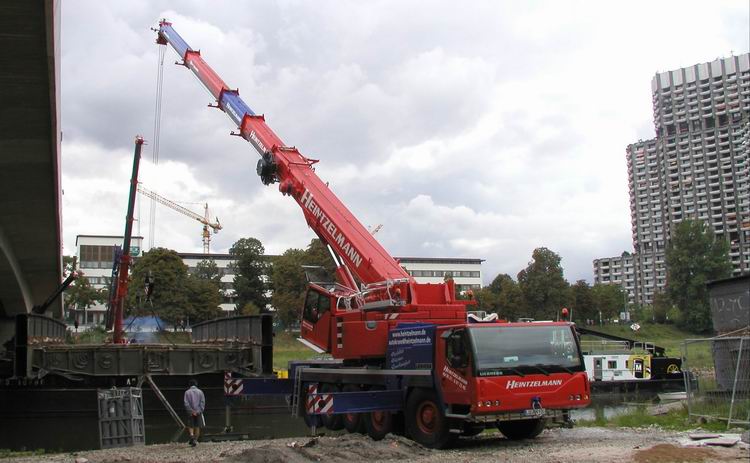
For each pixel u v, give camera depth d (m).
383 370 16.75
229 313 121.06
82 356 30.78
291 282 88.50
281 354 69.25
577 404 14.75
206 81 27.64
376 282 17.48
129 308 82.81
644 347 41.53
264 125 23.95
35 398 33.50
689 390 19.16
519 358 14.39
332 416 19.61
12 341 38.62
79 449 24.62
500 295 97.88
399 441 14.82
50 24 17.22
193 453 15.30
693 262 117.06
